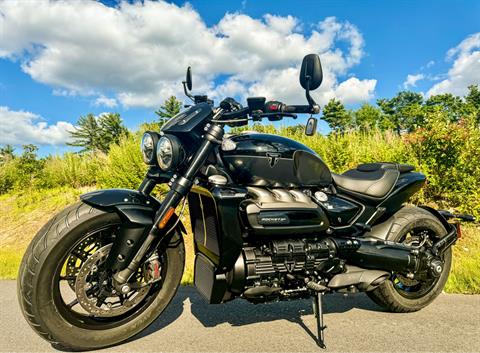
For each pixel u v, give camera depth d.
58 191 9.95
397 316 3.17
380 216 3.26
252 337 2.71
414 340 2.69
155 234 2.47
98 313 2.45
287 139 2.94
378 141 8.44
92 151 11.20
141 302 2.71
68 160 10.69
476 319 3.09
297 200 2.76
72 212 2.42
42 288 2.28
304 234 2.83
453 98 67.12
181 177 2.51
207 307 3.29
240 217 2.56
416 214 3.41
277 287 2.65
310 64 2.49
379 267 3.02
